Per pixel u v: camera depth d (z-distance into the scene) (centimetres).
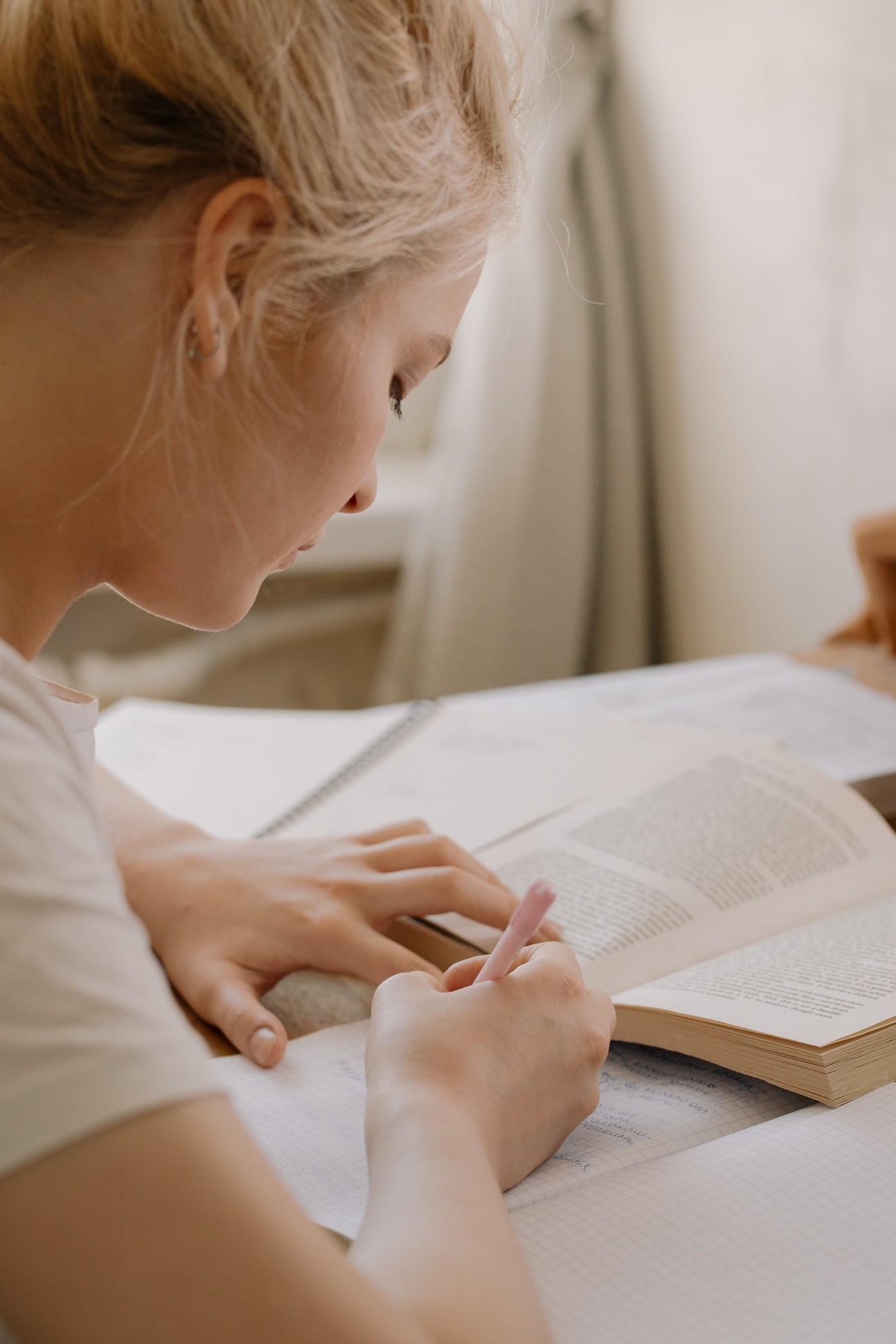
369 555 179
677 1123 50
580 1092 46
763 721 95
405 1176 37
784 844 68
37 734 35
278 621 180
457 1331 32
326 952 62
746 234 148
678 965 59
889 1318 38
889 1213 42
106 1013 30
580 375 160
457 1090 41
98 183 41
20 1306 29
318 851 69
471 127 49
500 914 63
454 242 48
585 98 157
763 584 156
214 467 45
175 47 40
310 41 41
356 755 90
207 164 41
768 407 150
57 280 42
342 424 46
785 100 139
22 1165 29
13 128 41
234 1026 58
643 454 170
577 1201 44
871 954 55
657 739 86
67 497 45
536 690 107
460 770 84
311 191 42
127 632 167
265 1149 48
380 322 46
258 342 44
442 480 169
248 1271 29
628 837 71
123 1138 29
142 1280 28
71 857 32
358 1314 29
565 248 157
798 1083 48
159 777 89
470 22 48
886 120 126
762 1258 40
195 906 65
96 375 43
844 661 108
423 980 48
